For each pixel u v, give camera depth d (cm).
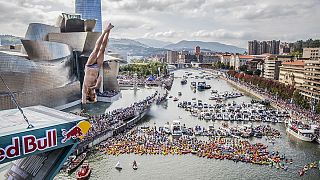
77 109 15812
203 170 8631
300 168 8869
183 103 19062
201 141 11031
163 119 14975
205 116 15150
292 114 15512
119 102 18775
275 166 8950
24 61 12912
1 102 11100
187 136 11712
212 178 8162
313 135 11431
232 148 10181
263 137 11888
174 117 15512
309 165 9012
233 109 17125
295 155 9925
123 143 10519
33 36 19862
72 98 16612
